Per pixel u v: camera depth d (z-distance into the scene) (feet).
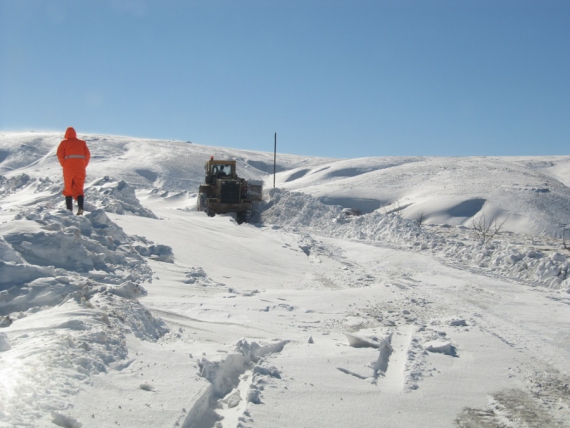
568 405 19.79
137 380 16.57
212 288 35.86
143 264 36.65
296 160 439.22
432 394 20.18
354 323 30.45
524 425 17.90
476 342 27.50
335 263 54.54
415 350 25.39
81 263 30.68
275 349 23.29
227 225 71.41
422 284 44.29
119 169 314.96
